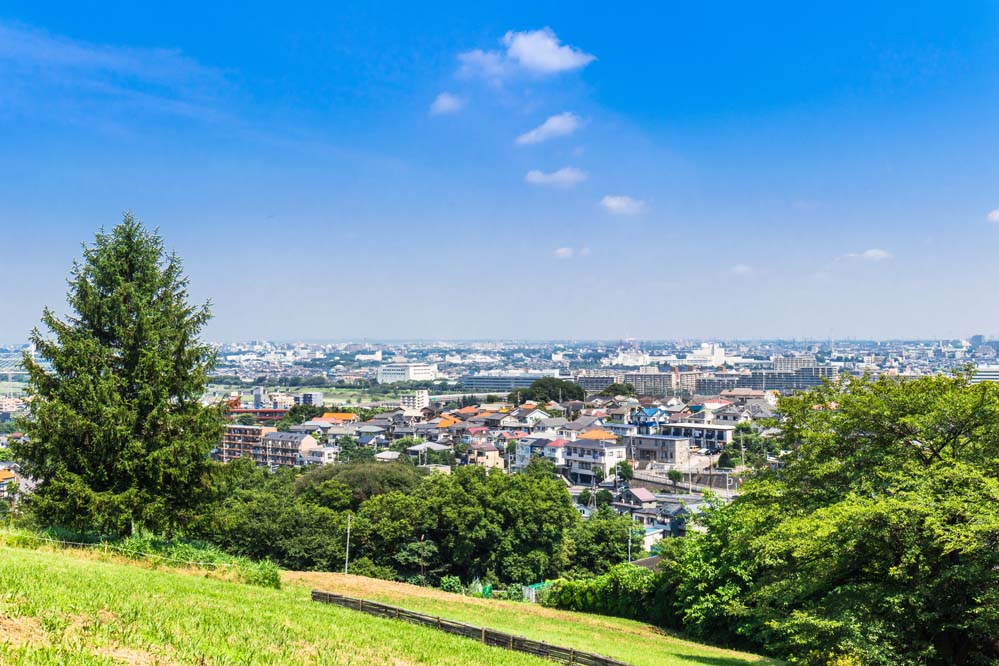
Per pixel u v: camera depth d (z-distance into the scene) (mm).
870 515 15859
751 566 24234
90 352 25656
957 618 16734
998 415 17578
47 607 10992
